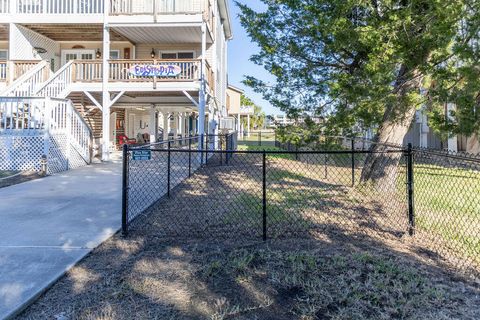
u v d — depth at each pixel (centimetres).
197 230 461
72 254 373
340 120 639
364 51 568
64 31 1475
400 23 471
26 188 766
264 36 698
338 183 830
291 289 297
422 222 495
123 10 1427
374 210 567
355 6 536
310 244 406
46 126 982
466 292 293
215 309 264
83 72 1370
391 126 680
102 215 540
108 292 291
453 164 675
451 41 440
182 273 327
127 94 1479
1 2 1355
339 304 273
